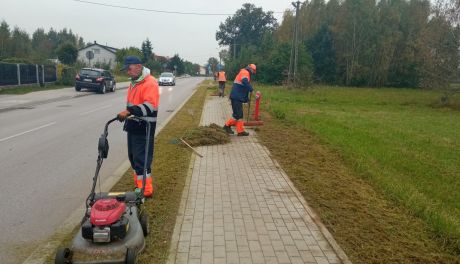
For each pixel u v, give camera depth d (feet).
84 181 21.27
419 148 32.68
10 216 16.47
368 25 176.35
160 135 34.12
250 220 15.96
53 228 15.39
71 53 183.52
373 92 127.44
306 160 26.63
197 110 55.77
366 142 33.88
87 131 36.60
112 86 92.27
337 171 24.09
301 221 15.98
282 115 47.85
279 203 18.01
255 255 13.08
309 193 19.65
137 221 12.80
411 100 92.17
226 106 62.18
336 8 194.70
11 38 148.77
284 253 13.28
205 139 30.91
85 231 11.37
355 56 179.42
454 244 14.32
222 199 18.35
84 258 11.12
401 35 177.17
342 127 42.68
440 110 71.31
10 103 59.88
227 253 13.17
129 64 16.37
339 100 84.12
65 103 62.64
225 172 22.99
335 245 13.87
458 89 81.56
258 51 195.52
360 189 20.62
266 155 27.71
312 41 185.47
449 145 34.73
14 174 22.33
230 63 219.82
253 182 21.17
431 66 82.94
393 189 20.38
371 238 14.71
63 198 18.67
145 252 13.01
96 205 11.84
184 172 22.66
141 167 17.58
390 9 180.55
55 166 24.14
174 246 13.52
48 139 32.40
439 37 81.00
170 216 16.14
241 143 31.89
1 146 29.40
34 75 91.91
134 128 17.13
